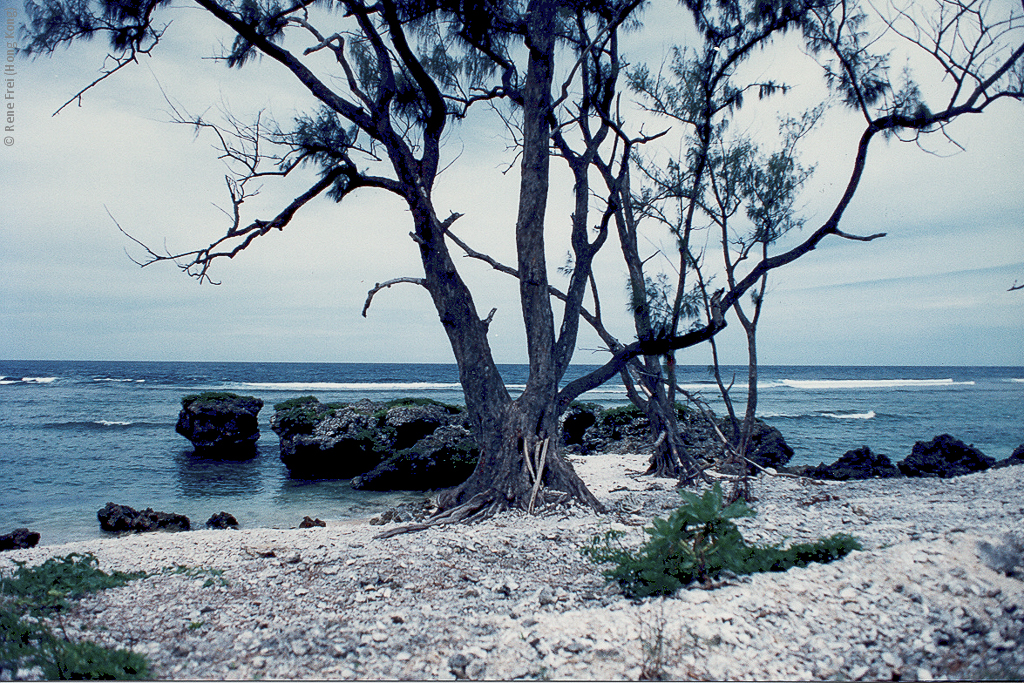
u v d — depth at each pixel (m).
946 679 3.69
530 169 10.82
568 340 11.59
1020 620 4.20
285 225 10.64
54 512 14.71
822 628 4.50
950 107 9.95
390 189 10.52
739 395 57.22
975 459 16.44
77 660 4.48
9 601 5.98
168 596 6.41
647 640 4.57
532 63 10.75
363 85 11.52
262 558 8.14
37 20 9.67
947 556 5.44
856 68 10.72
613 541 8.11
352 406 21.34
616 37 12.60
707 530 5.91
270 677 4.37
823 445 26.52
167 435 28.31
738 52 11.64
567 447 22.94
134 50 10.30
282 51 10.09
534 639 4.81
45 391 53.31
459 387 64.88
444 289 10.80
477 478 10.72
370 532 9.98
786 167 10.62
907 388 70.31
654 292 11.22
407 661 4.60
